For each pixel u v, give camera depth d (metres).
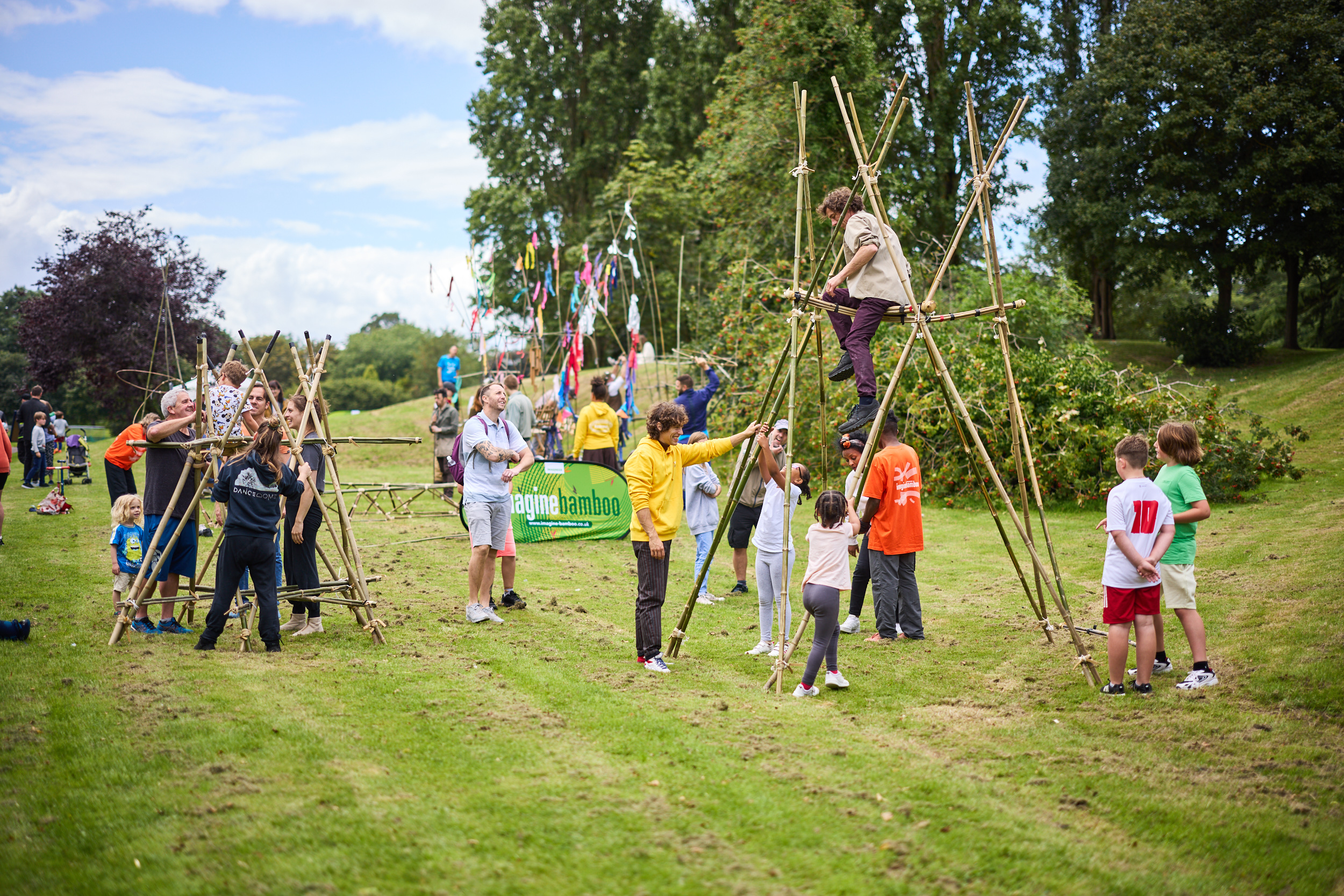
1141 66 26.19
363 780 3.87
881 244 5.70
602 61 31.72
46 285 25.62
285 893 2.95
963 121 25.56
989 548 10.66
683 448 6.17
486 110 32.84
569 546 11.23
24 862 3.15
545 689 5.35
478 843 3.32
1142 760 4.40
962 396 13.58
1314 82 24.22
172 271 25.78
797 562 10.16
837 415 14.60
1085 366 13.86
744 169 21.34
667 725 4.72
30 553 9.34
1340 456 14.11
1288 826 3.70
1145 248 27.62
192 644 6.20
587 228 31.19
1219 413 13.33
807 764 4.23
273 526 6.09
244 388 6.34
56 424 18.94
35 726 4.45
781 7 20.80
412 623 7.11
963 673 6.02
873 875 3.19
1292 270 29.23
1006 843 3.47
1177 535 5.56
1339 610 6.42
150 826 3.42
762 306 16.89
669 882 3.08
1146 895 3.15
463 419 17.45
